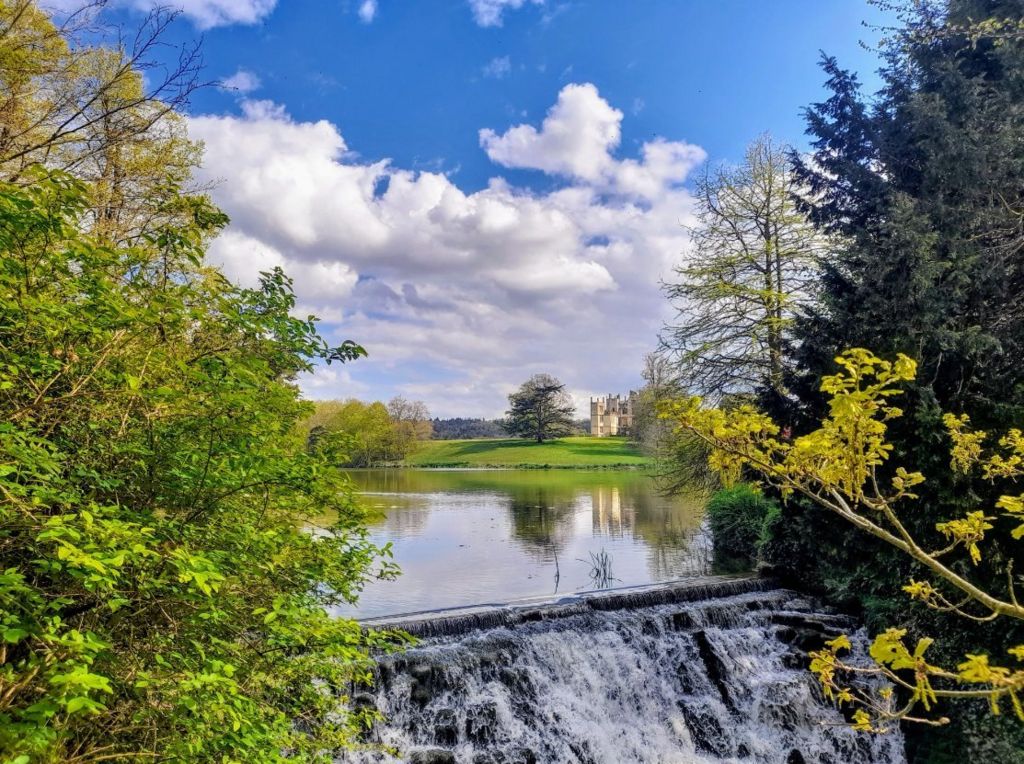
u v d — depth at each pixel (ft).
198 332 16.22
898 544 9.23
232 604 14.78
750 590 42.91
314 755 18.02
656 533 73.61
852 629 37.01
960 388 28.96
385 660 28.71
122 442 13.82
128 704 13.66
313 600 17.28
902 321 29.50
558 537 70.95
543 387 329.72
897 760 31.09
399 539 69.56
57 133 17.52
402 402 356.59
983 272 29.27
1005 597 27.40
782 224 64.08
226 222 16.28
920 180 34.65
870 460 9.51
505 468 241.55
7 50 22.38
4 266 11.29
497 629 33.83
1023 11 29.35
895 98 35.73
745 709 32.50
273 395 16.61
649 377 94.17
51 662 10.36
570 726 29.81
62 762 11.62
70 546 9.04
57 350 12.65
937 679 31.04
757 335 60.95
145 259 13.93
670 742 31.14
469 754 27.25
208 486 14.14
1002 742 27.55
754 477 32.32
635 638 34.40
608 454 283.59
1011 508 10.28
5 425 10.35
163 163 33.73
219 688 12.28
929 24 33.53
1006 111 29.68
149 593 12.58
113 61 23.36
